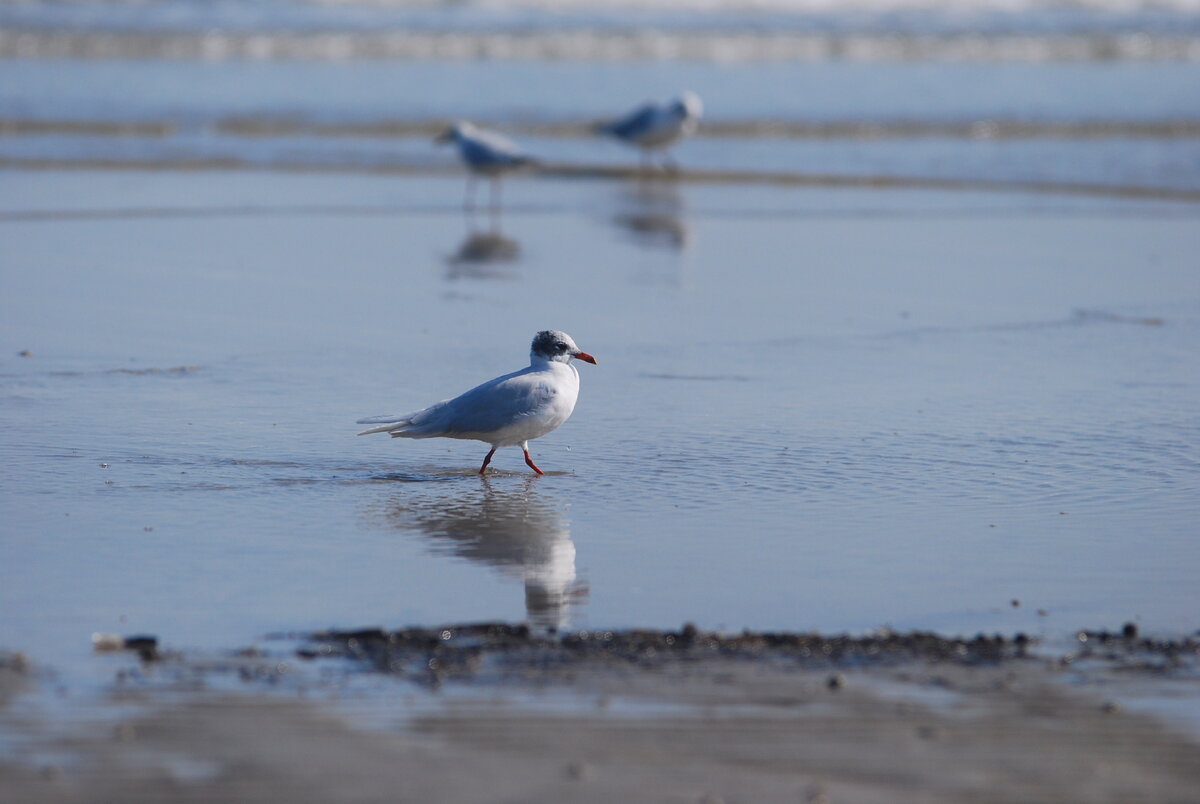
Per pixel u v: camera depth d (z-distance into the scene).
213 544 10.41
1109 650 8.66
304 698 7.74
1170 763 7.19
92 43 47.78
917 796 6.78
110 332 17.42
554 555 10.36
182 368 15.86
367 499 11.66
